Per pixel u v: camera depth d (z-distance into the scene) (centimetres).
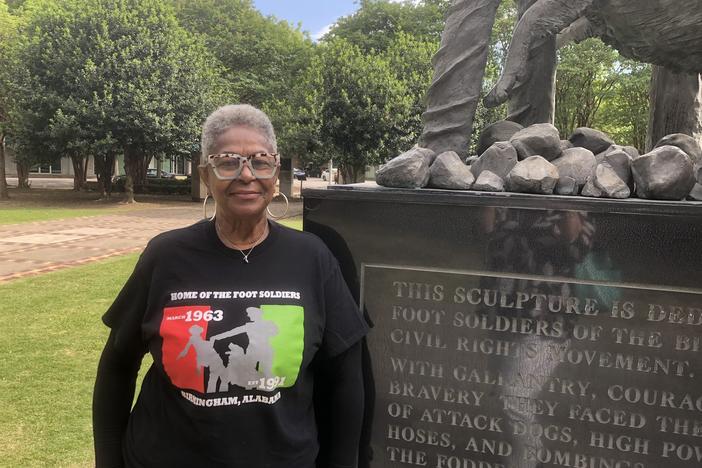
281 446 163
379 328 224
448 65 248
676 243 190
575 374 205
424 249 215
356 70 1931
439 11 2652
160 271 167
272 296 165
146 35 1900
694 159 232
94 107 1814
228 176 162
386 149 1961
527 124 302
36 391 400
